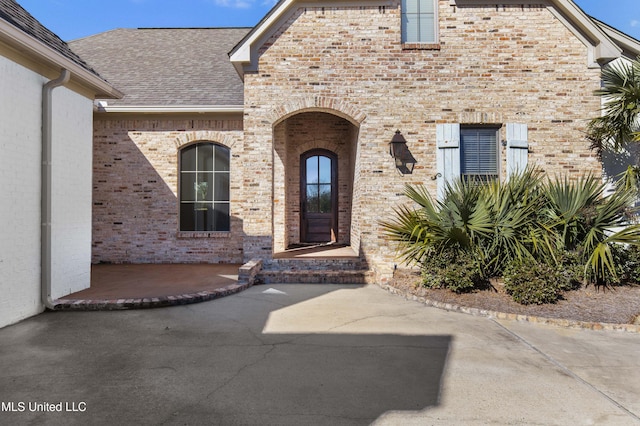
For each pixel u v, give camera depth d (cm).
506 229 621
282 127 1041
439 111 810
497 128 822
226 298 641
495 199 651
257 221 814
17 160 513
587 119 800
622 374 361
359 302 618
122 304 571
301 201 1153
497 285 629
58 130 601
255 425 274
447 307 576
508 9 808
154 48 1286
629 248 642
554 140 803
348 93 812
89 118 684
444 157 803
